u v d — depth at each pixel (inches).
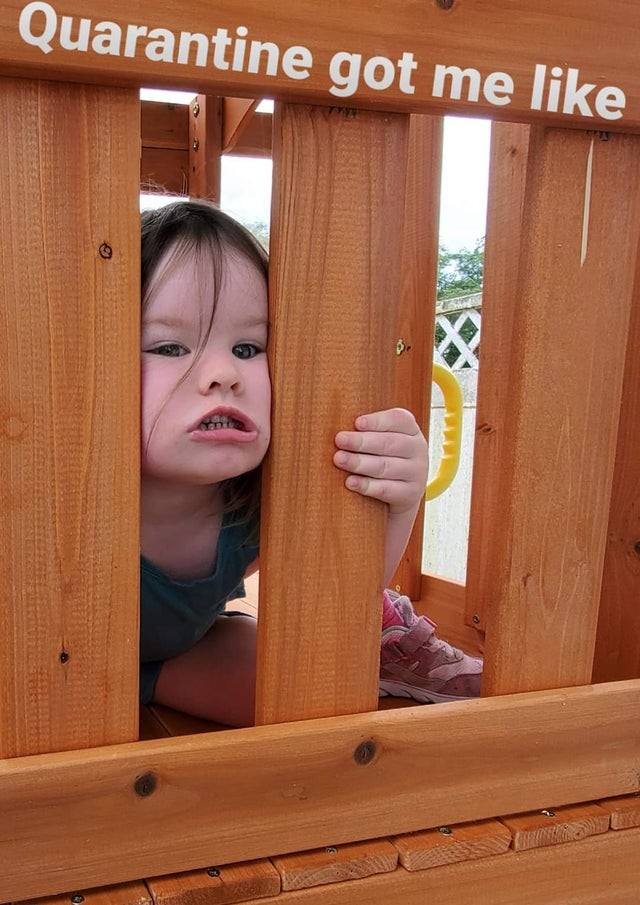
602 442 36.4
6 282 26.6
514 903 35.2
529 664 36.9
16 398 27.3
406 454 32.8
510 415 35.0
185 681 44.1
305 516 31.8
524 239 33.9
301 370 30.8
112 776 29.4
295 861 31.9
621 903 37.3
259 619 32.2
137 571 29.8
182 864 30.8
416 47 29.0
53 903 29.1
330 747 32.4
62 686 29.4
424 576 66.1
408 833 34.3
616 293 35.3
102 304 27.8
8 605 28.3
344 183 30.1
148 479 37.4
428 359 59.7
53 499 28.2
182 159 90.4
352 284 30.9
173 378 31.4
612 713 37.4
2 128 26.0
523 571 36.1
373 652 33.9
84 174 27.0
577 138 33.5
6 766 28.3
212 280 32.3
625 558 46.0
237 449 31.4
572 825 35.7
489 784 35.4
